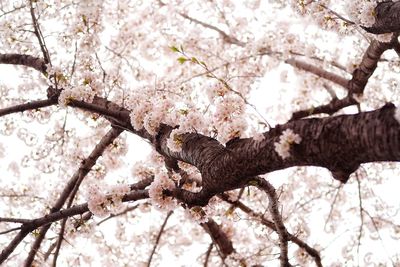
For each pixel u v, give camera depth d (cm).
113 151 636
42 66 602
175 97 725
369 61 607
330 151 291
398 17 395
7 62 655
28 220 485
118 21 857
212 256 870
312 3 548
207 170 379
